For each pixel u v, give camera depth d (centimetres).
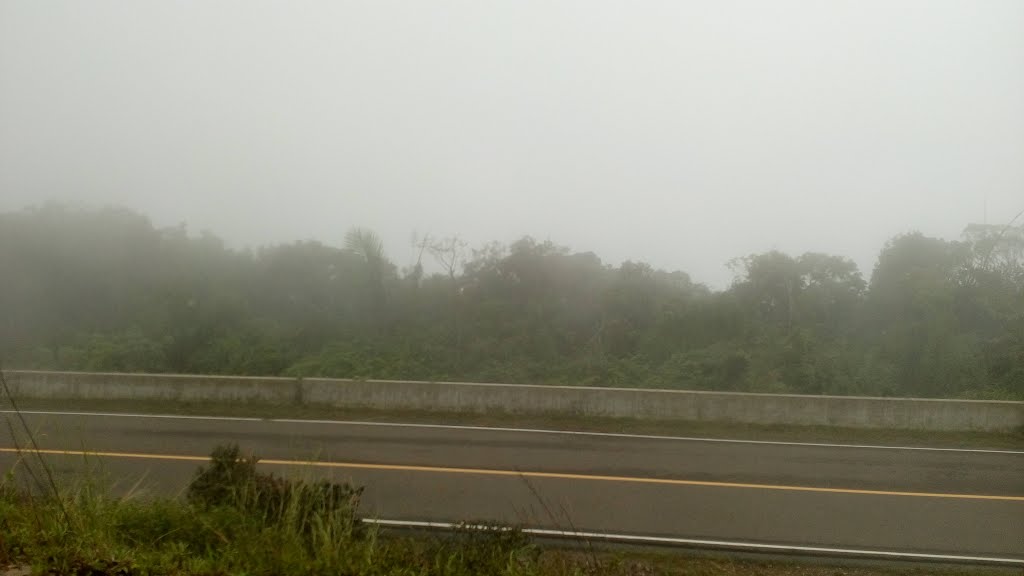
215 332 1992
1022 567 715
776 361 1761
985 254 2070
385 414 1418
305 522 586
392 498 885
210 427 1291
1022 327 1742
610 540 758
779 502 896
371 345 1978
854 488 962
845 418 1330
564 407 1402
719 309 2006
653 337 1983
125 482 931
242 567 500
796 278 2156
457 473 1002
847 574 696
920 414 1317
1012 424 1296
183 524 589
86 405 1466
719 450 1164
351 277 2241
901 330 1800
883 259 2236
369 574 506
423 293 2250
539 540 750
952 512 872
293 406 1463
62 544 512
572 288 2203
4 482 647
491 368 1862
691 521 821
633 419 1378
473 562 556
